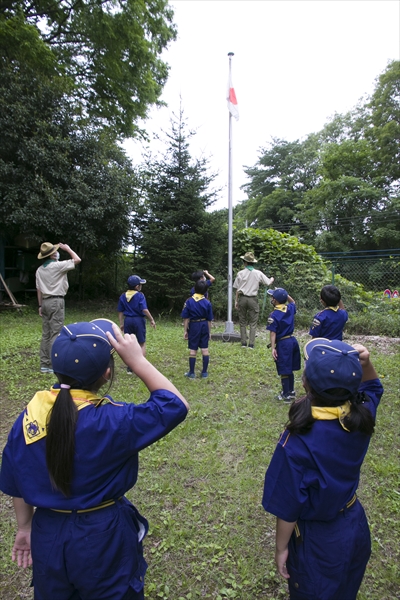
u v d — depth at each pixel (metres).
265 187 41.28
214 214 12.11
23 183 10.41
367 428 1.51
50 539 1.32
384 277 14.24
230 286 8.85
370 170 29.30
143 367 1.47
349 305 10.63
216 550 2.47
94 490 1.33
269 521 2.74
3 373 5.71
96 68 14.69
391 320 9.51
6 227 11.66
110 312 11.73
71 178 10.83
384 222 27.75
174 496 2.98
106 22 12.73
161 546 2.47
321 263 12.09
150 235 11.48
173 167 12.09
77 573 1.29
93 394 1.45
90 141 11.47
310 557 1.50
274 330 4.69
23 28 10.89
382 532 2.61
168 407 1.38
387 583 2.22
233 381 5.64
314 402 1.58
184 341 8.09
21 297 12.81
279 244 12.34
